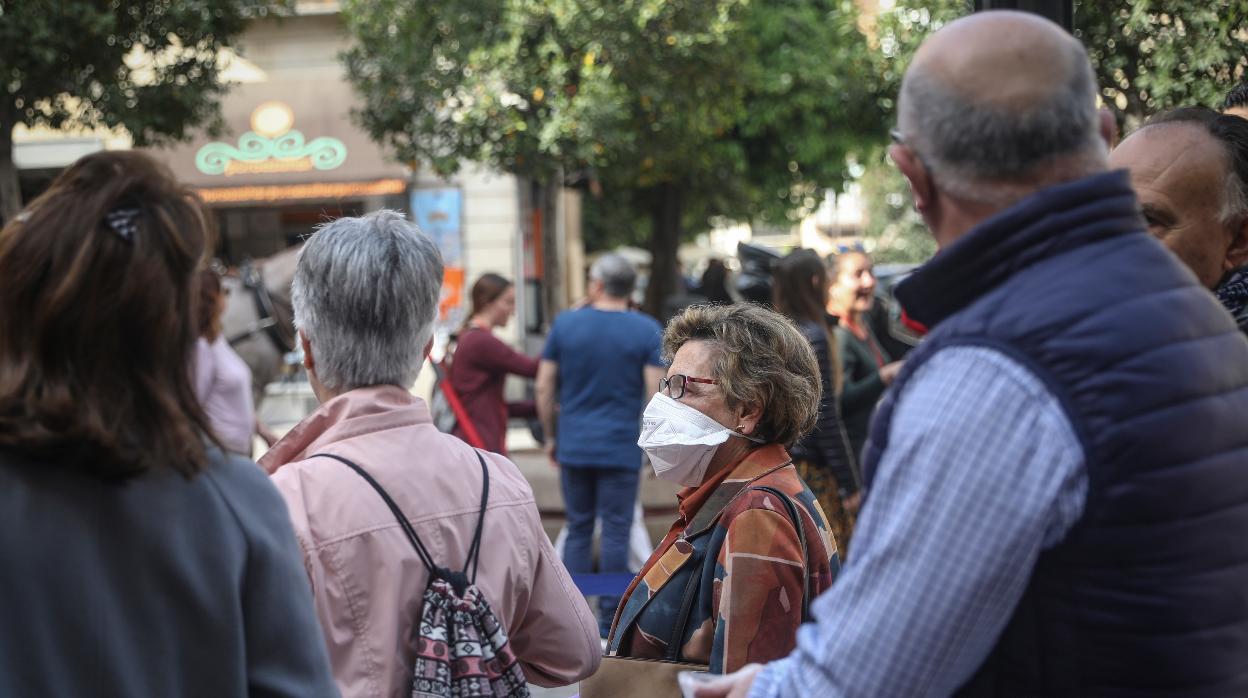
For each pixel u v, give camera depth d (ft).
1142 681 4.48
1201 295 4.83
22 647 4.37
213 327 14.76
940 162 4.86
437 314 6.87
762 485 7.08
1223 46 10.00
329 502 6.19
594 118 36.17
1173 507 4.40
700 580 7.09
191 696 4.60
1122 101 10.66
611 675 7.05
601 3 36.37
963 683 4.75
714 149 51.49
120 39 31.50
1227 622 4.55
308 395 45.91
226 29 33.91
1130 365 4.43
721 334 7.61
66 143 49.37
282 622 4.84
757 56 52.42
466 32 37.65
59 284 4.41
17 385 4.41
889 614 4.51
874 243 86.38
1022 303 4.59
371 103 40.32
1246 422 4.75
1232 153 7.13
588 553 19.16
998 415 4.45
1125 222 4.78
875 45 16.16
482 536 6.49
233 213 55.42
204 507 4.69
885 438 4.87
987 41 4.77
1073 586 4.50
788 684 4.85
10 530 4.39
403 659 6.12
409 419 6.61
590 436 18.65
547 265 44.96
